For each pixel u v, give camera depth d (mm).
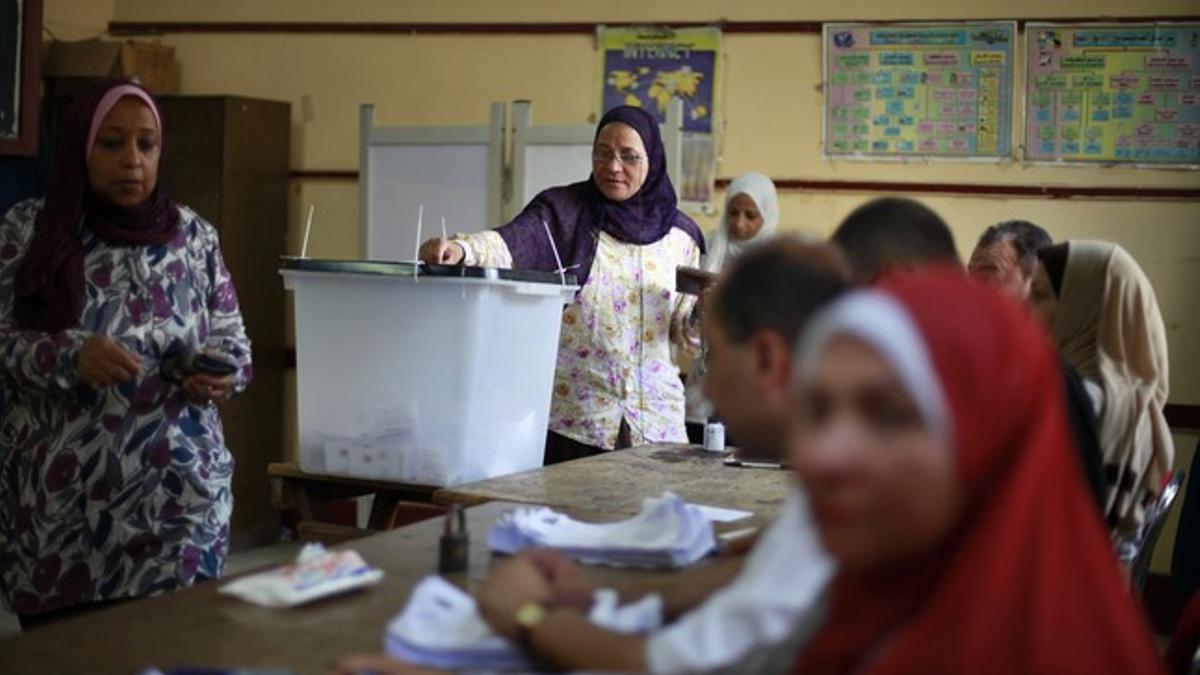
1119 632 1164
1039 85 5234
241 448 5977
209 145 5785
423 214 5473
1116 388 2391
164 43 6242
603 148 3678
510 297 2934
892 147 5383
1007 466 1152
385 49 6004
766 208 4738
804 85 5465
